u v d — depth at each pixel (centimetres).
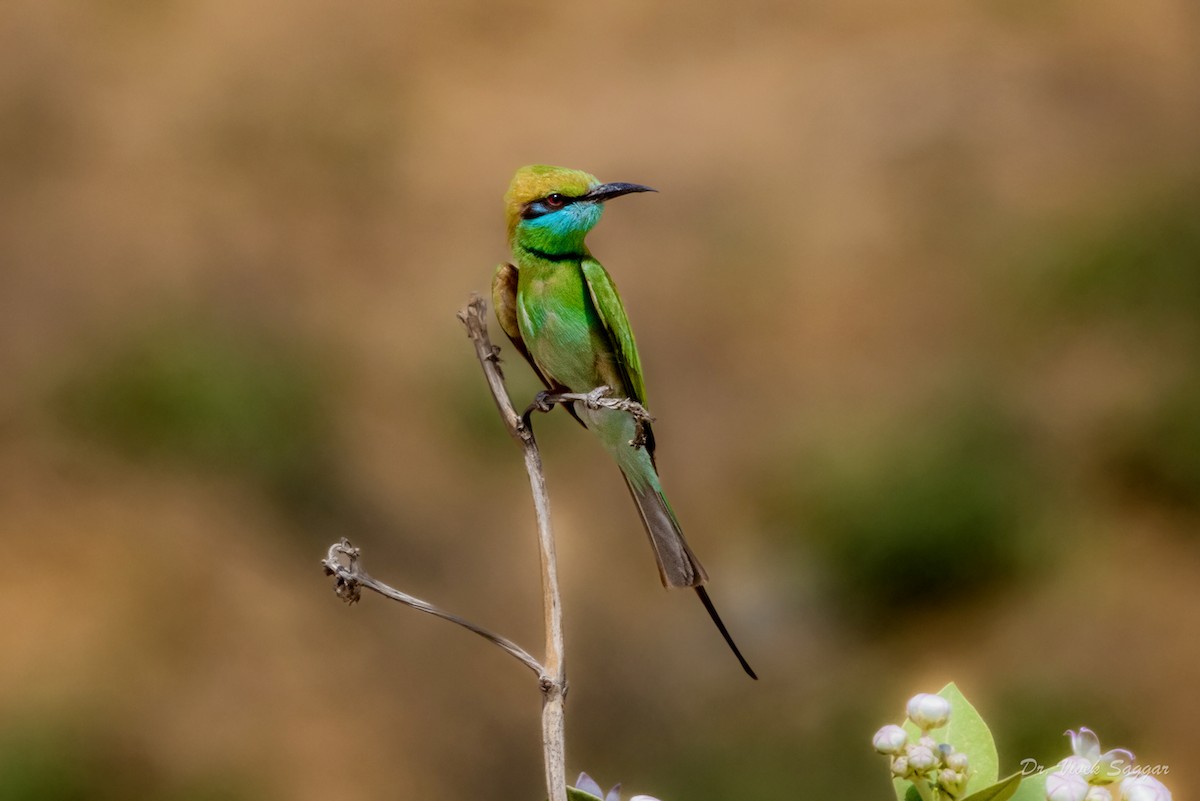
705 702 1364
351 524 1538
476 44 2398
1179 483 1516
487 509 1591
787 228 1950
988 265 1845
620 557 1535
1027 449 1559
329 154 2130
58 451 1501
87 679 1223
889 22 2322
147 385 1577
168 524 1430
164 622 1307
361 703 1309
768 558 1512
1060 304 1758
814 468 1566
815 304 1828
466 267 1969
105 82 2189
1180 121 2042
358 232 2022
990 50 2216
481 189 2102
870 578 1468
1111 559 1448
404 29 2406
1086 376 1650
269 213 2012
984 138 2045
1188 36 2225
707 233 1956
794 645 1428
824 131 2095
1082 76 2144
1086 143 2022
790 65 2255
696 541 1560
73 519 1408
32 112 2088
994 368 1675
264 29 2355
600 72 2317
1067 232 1827
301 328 1805
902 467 1517
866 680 1369
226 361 1636
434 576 1498
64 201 1938
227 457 1548
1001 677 1348
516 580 1508
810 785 1265
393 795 1240
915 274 1853
